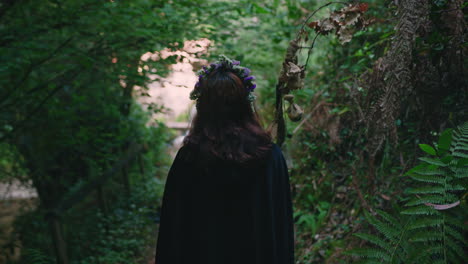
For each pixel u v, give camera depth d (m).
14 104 2.85
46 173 3.59
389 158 2.35
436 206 1.38
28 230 3.46
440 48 1.65
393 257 1.51
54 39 2.78
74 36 2.82
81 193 3.22
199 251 1.48
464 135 1.48
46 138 3.29
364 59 2.47
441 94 1.87
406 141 2.20
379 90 1.78
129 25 2.86
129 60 3.09
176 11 3.00
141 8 2.80
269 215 1.45
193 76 3.10
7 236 3.47
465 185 1.43
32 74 2.97
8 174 3.61
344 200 2.98
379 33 2.43
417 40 1.66
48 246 3.34
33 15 2.70
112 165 4.31
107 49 3.00
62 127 3.17
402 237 1.53
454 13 1.54
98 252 3.45
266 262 1.45
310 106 3.38
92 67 2.96
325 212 3.02
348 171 2.85
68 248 3.41
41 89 2.88
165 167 5.87
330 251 2.57
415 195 1.87
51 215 2.92
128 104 4.08
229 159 1.39
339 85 2.88
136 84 3.02
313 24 1.65
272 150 1.52
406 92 1.80
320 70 3.61
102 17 2.75
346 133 2.71
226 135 1.41
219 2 3.11
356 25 1.61
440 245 1.42
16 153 3.52
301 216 3.15
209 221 1.46
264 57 4.02
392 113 1.61
